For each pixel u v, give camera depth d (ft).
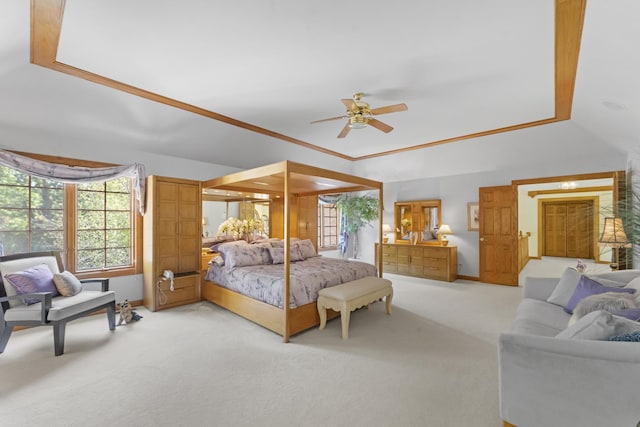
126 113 11.84
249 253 14.39
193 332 10.84
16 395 6.97
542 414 4.92
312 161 20.22
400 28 7.48
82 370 8.11
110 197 13.80
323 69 9.50
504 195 18.85
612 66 8.07
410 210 23.04
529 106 12.52
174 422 6.09
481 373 8.01
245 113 13.17
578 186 25.05
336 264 14.62
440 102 12.08
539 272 23.63
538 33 7.57
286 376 7.86
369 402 6.76
